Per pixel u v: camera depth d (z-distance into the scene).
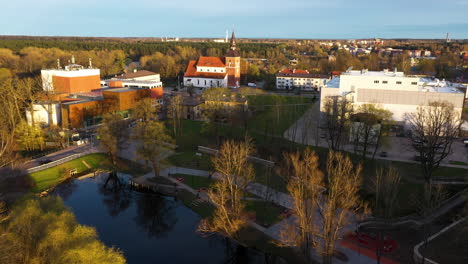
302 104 156.38
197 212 74.69
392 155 95.25
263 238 62.59
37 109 125.44
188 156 101.00
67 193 84.00
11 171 82.69
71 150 104.75
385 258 54.41
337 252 56.09
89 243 45.50
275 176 84.69
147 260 60.12
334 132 102.81
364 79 117.25
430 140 78.75
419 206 65.12
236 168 69.25
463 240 55.25
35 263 43.38
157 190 83.12
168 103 142.12
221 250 63.31
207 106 126.94
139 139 90.25
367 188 74.19
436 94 111.25
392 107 116.62
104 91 140.12
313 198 53.81
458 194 71.19
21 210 48.91
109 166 97.38
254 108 145.50
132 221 73.06
